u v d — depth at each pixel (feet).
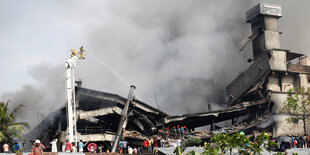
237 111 234.79
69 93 154.40
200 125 248.73
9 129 146.82
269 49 267.39
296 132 242.99
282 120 242.99
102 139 170.40
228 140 70.13
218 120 248.93
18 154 114.01
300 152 109.09
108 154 132.46
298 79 266.57
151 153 146.61
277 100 248.73
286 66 263.70
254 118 247.09
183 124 232.73
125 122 179.32
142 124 200.34
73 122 167.53
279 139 113.29
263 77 260.21
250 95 270.26
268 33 280.51
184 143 72.69
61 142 169.78
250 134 233.35
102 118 196.24
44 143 180.96
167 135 184.34
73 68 156.56
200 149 102.01
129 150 150.51
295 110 214.90
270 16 284.20
